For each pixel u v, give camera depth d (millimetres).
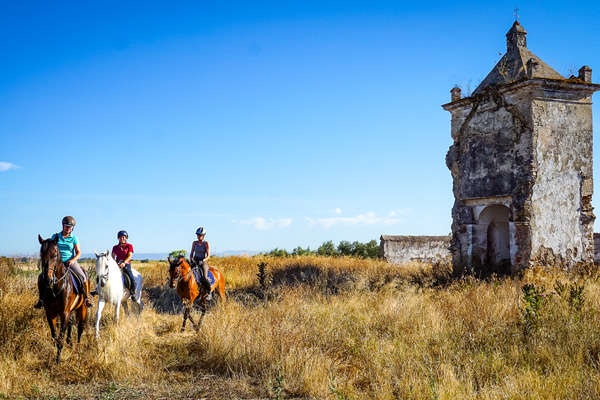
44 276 8531
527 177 16750
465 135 19438
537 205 16734
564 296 11148
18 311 10531
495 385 7051
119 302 10773
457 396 6574
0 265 15375
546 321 9414
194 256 12570
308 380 7676
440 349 8617
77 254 9578
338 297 14438
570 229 17250
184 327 11594
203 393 7590
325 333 10086
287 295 13703
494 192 18031
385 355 8680
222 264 24719
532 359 8031
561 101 17266
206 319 11445
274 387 7477
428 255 30094
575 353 7996
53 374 8375
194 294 11773
